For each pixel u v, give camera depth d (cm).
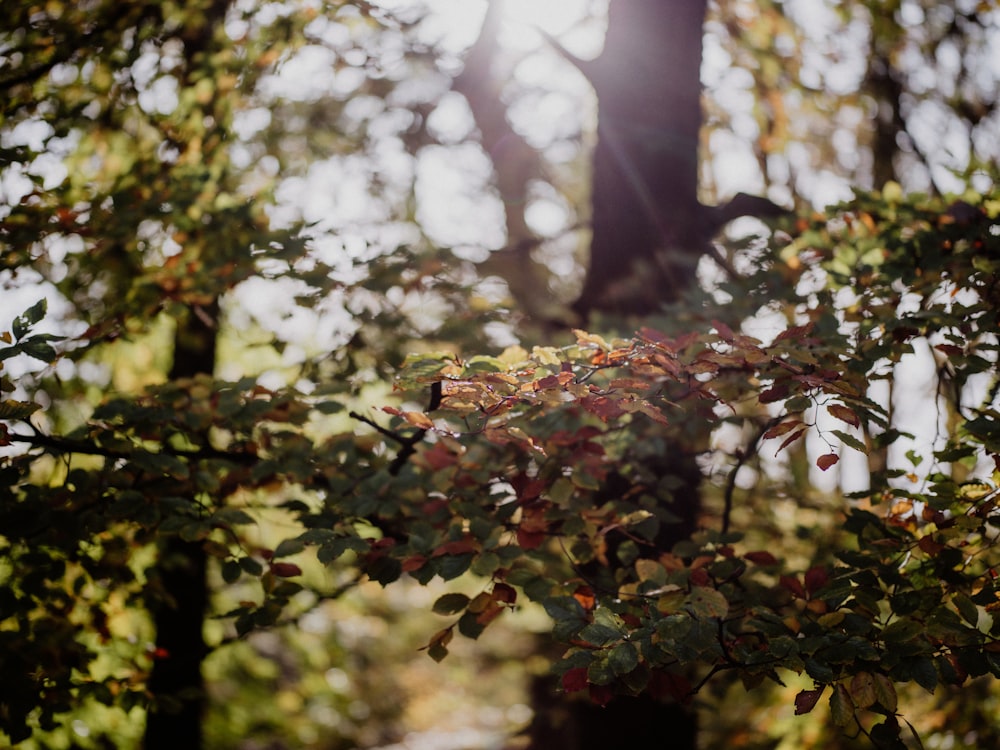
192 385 338
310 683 905
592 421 319
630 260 438
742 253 437
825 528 457
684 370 266
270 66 466
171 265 403
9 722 314
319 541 277
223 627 701
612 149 448
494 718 1389
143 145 457
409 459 346
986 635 225
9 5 408
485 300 455
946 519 255
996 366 289
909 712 467
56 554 328
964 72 551
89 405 476
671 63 446
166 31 448
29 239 366
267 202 421
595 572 355
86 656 336
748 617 269
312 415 375
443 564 273
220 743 718
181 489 326
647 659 222
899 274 323
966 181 360
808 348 270
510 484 299
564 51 459
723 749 552
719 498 472
